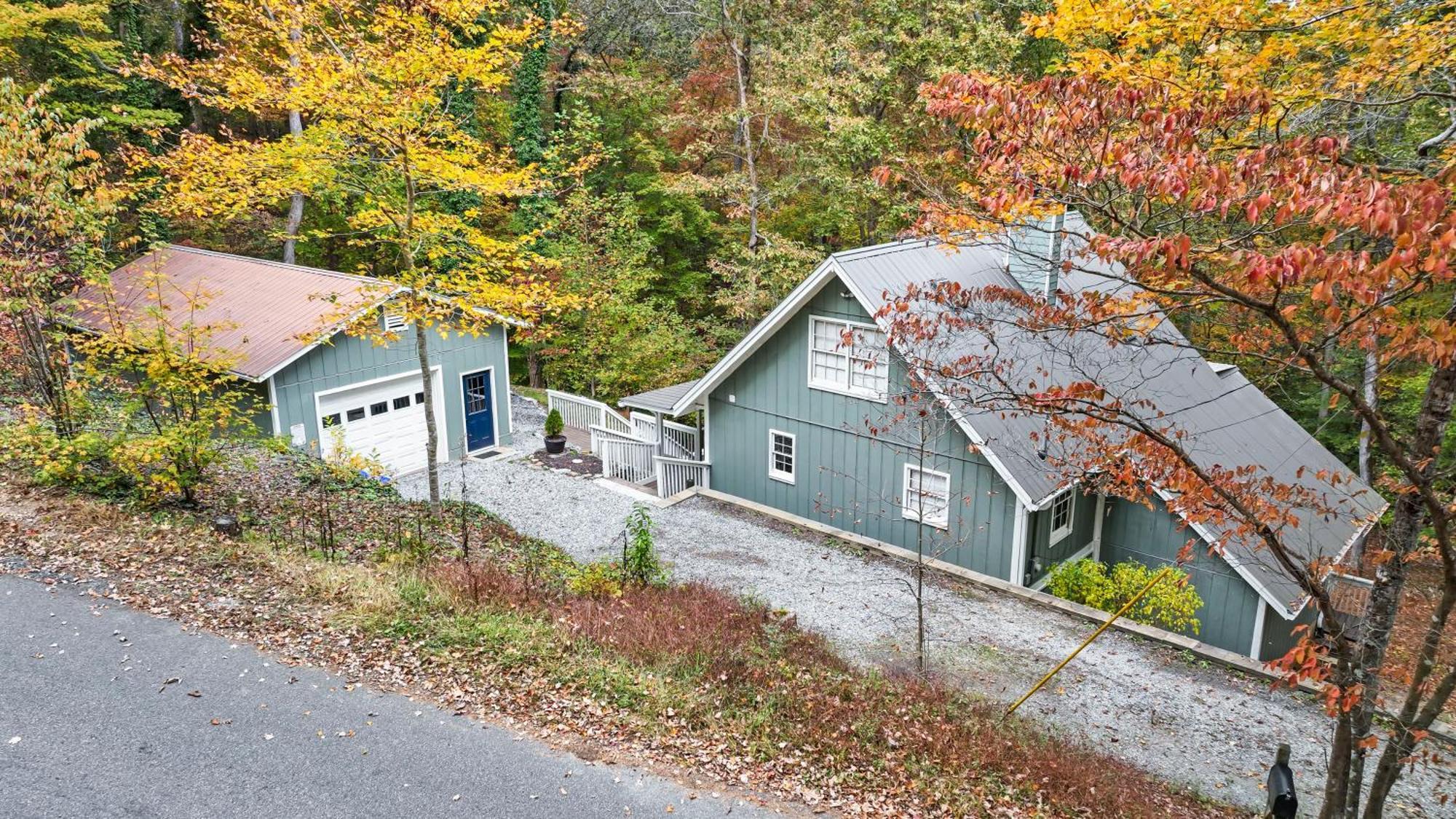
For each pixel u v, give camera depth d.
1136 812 8.55
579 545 16.19
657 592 12.65
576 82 31.81
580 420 25.30
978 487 15.27
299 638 9.45
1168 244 5.60
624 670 9.67
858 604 14.07
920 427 12.13
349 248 30.41
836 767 8.41
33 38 21.78
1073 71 9.99
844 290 16.12
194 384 12.57
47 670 8.34
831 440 17.31
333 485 16.17
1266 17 8.72
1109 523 16.44
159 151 24.50
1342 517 15.79
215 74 13.67
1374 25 8.35
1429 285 6.23
